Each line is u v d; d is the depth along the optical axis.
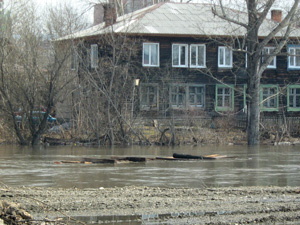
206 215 16.03
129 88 53.69
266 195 19.55
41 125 50.38
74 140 51.16
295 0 51.50
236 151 44.69
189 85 68.19
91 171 28.72
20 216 14.96
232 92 69.56
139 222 15.14
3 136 52.34
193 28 68.25
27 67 50.53
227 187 22.22
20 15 53.25
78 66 52.78
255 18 54.03
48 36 52.34
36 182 24.08
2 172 28.14
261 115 70.94
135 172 28.31
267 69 71.69
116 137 51.53
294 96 73.12
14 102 51.25
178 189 21.23
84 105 52.25
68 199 18.38
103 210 16.64
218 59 69.50
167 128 51.53
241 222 15.28
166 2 73.44
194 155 38.78
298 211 16.70
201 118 55.31
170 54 67.31
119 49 58.00
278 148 48.59
